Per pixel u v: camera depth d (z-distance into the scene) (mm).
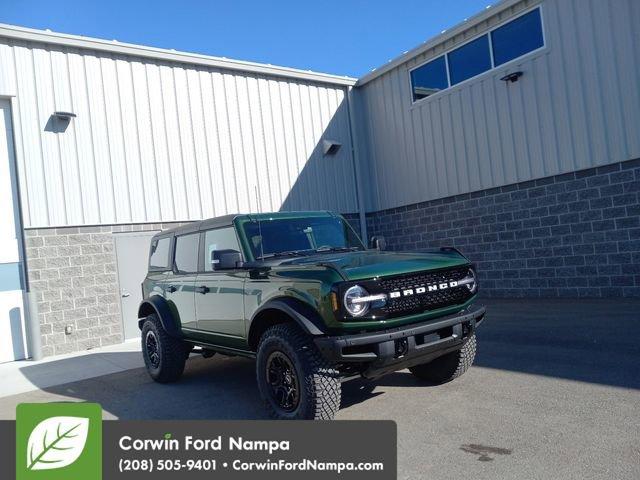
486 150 12773
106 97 11594
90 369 8859
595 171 10789
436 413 5016
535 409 4875
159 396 6531
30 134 10594
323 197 15008
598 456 3826
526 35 11828
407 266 4820
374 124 15773
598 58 10586
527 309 10461
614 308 9484
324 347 4406
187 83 12812
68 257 10867
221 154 13195
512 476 3654
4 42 10422
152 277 7457
